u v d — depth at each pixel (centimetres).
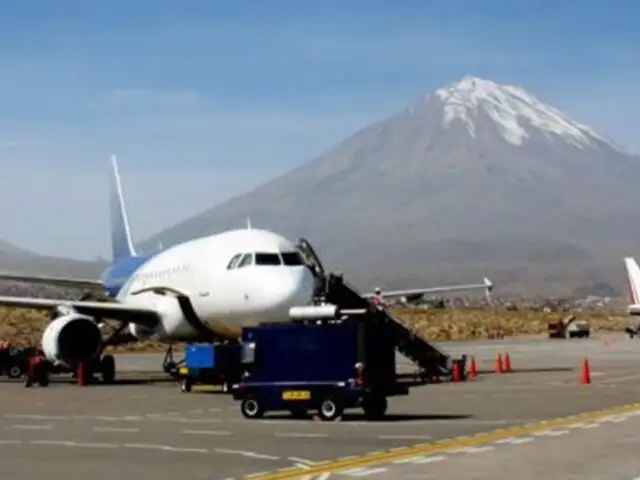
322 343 3209
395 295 6266
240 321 4566
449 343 11612
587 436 2652
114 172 7362
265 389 3253
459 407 3569
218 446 2523
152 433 2836
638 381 4859
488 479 1972
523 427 2895
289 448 2472
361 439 2644
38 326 11262
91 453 2422
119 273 6128
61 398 4181
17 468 2189
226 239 4791
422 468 2116
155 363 7556
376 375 3216
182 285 4906
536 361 7012
